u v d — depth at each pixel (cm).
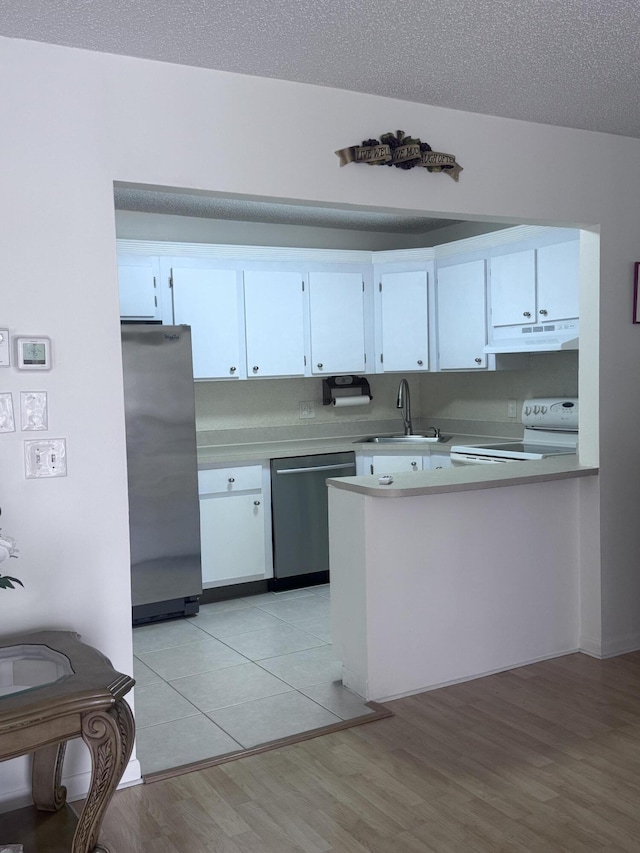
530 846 217
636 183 358
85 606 248
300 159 276
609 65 264
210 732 293
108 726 188
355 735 288
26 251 234
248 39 236
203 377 483
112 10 214
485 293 482
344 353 530
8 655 216
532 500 352
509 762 264
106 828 231
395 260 532
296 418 555
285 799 245
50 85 235
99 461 248
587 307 356
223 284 485
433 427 598
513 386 521
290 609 453
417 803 240
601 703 310
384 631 316
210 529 464
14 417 235
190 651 386
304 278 513
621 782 250
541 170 331
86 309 244
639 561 369
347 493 320
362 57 253
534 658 356
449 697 319
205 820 235
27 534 238
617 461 359
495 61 259
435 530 325
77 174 240
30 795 242
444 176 308
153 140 251
